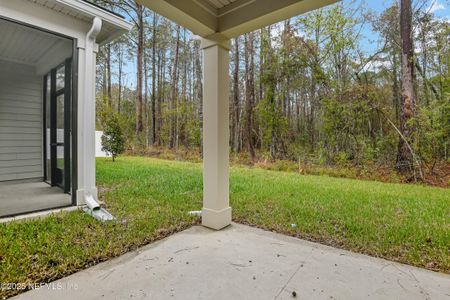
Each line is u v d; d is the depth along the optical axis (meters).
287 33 9.85
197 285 1.80
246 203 4.00
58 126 4.43
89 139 3.61
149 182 5.43
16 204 3.52
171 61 16.16
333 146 8.76
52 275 1.88
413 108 7.18
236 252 2.35
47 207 3.39
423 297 1.68
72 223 2.90
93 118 3.65
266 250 2.40
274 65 10.02
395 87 8.88
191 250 2.38
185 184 5.28
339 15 9.12
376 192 4.87
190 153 12.41
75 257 2.12
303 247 2.48
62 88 4.21
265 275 1.95
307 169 8.51
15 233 2.55
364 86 8.45
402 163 7.11
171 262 2.14
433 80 7.64
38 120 5.48
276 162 9.77
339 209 3.68
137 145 13.88
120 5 12.81
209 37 2.86
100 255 2.19
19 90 5.23
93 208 3.30
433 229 2.86
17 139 5.21
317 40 9.62
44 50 4.53
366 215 3.41
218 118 2.89
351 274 1.98
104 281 1.84
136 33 14.59
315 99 9.76
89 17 3.46
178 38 14.30
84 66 3.57
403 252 2.37
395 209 3.70
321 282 1.86
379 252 2.38
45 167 5.22
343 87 9.01
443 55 7.49
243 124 12.81
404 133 7.20
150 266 2.07
